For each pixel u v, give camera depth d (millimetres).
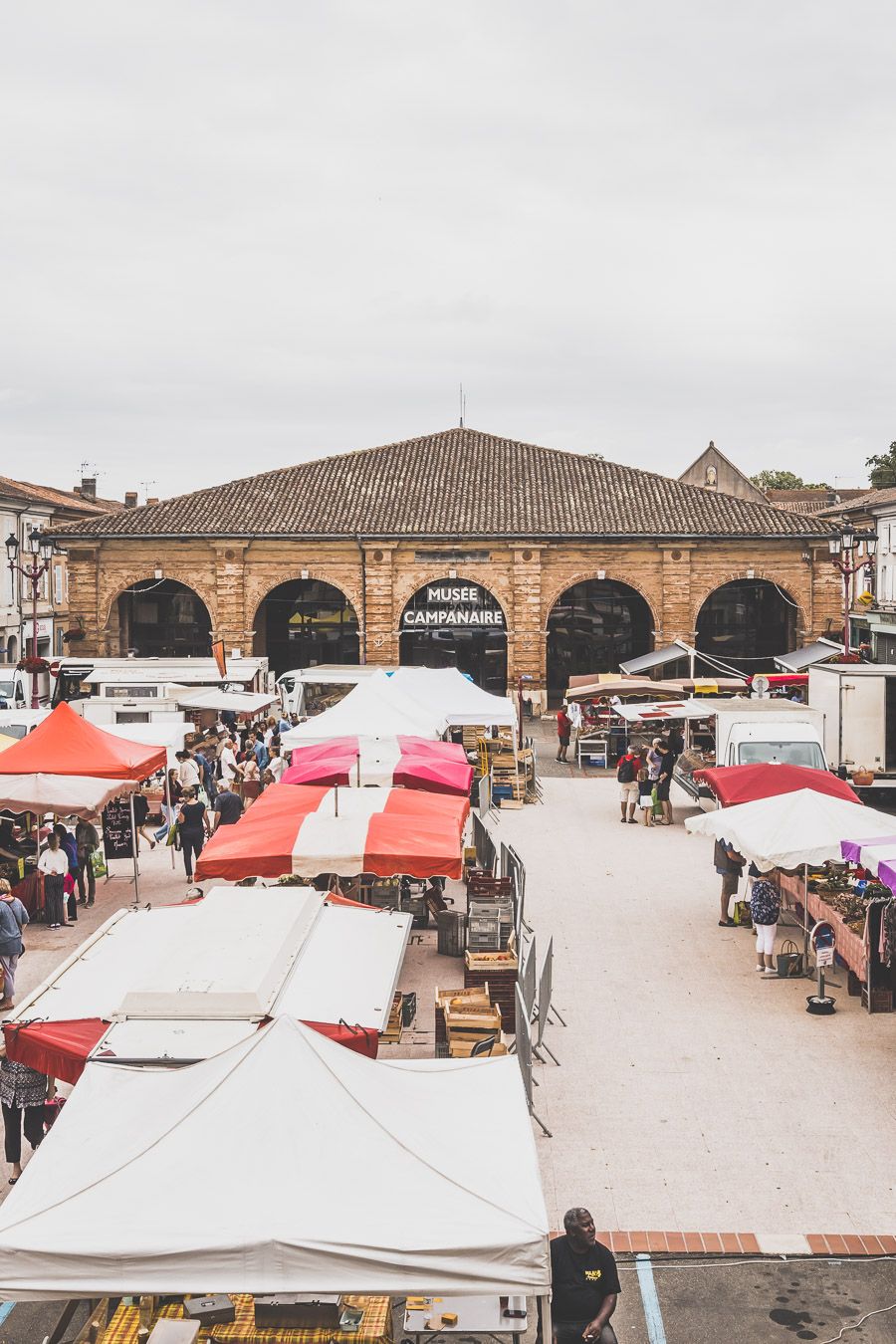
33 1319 9445
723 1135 12297
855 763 29078
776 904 17328
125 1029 9750
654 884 22766
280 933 11297
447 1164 7633
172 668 38812
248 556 50812
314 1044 8320
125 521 51375
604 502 53156
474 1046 12914
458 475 55375
